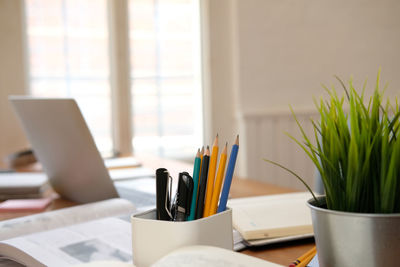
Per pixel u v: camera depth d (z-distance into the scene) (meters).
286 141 3.15
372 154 0.55
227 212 0.63
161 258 0.55
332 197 0.56
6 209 1.15
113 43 2.87
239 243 0.80
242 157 3.09
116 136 2.91
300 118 3.15
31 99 1.07
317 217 0.57
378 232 0.52
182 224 0.59
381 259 0.52
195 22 3.05
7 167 1.93
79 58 2.82
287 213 0.89
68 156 1.09
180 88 3.05
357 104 0.59
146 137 2.99
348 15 3.16
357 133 0.55
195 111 3.09
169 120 3.04
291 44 3.11
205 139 3.10
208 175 0.64
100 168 1.07
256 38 3.04
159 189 0.62
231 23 3.03
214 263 0.52
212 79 3.03
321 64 3.16
